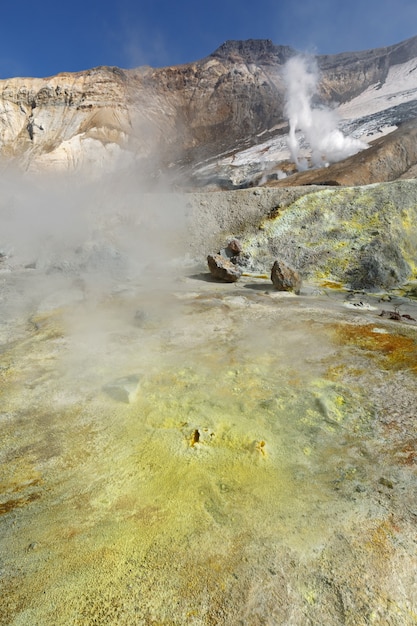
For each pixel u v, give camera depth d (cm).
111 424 679
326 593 386
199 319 1215
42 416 703
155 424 678
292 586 392
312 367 877
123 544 444
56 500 516
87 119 10319
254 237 2212
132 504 507
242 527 464
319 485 531
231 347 992
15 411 718
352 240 1988
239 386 796
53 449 619
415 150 5653
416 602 380
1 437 646
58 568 415
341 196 2272
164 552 433
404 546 433
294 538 445
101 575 407
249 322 1184
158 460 589
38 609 374
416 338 1036
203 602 379
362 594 385
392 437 630
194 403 735
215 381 817
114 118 10356
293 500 504
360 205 2164
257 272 2014
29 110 10769
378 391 771
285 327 1134
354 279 1798
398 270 1816
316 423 673
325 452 601
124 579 403
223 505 500
